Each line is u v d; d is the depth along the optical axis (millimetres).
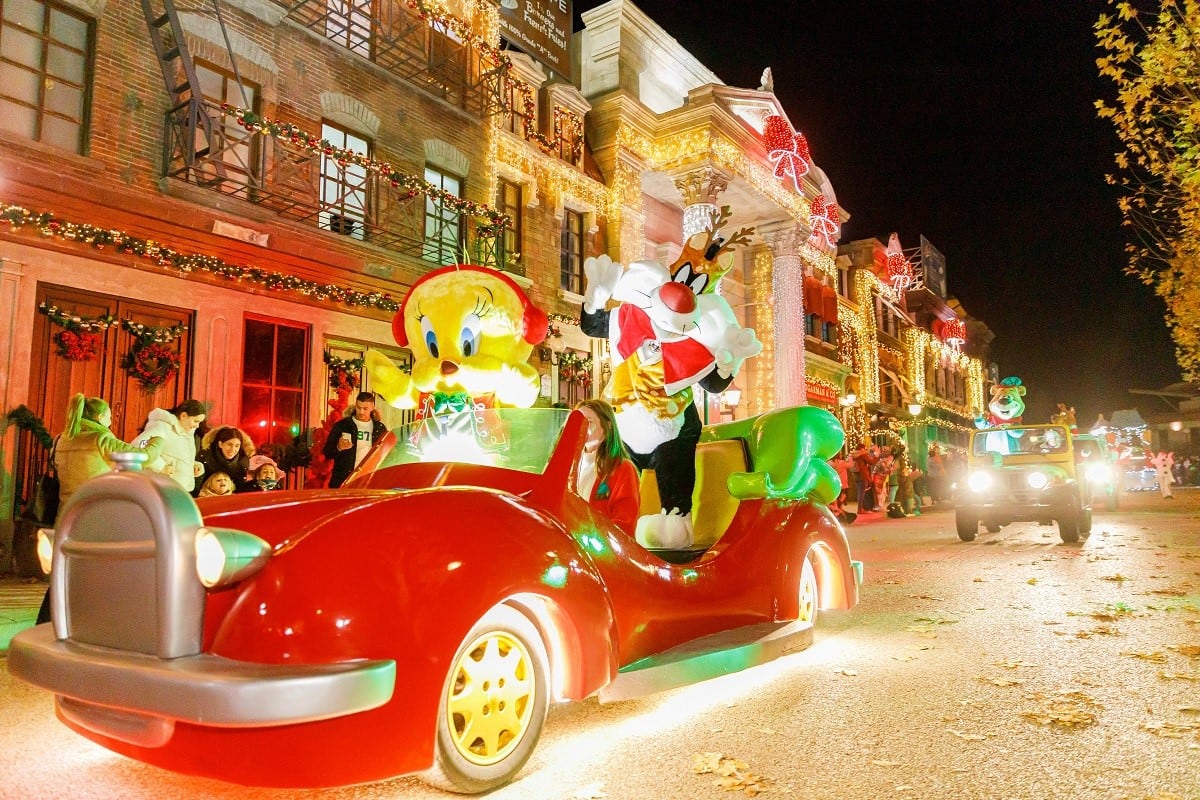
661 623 3613
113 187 9141
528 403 5289
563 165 17016
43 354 8633
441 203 12672
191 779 2791
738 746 3174
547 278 16375
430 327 5008
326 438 8844
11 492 8180
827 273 28797
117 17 9359
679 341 4680
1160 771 2908
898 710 3650
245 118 9656
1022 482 11836
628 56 19453
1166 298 15586
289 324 11086
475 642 2590
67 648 2373
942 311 42719
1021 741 3234
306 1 10914
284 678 2045
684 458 4730
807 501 5141
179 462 6500
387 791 2688
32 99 8727
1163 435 54594
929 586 7602
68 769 2896
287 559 2311
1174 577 7867
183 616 2199
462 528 2600
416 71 13266
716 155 19219
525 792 2693
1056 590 7219
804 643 4398
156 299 9531
